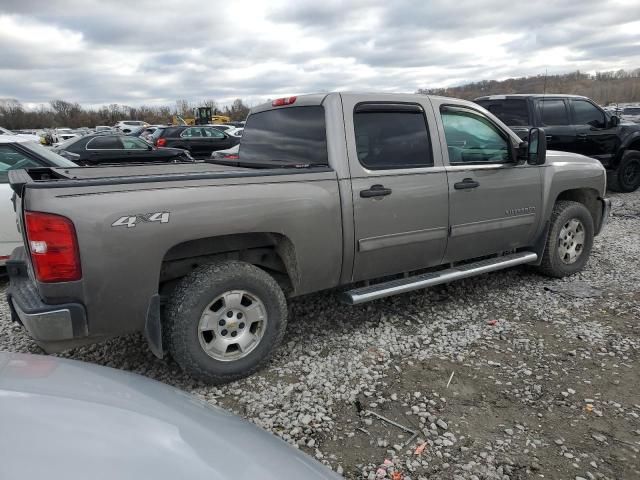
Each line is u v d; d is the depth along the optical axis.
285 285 3.71
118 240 2.79
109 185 2.79
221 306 3.24
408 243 3.96
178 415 1.61
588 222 5.34
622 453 2.63
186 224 2.98
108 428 1.41
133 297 2.89
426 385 3.29
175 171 3.78
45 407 1.45
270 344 3.42
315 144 3.77
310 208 3.42
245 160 4.61
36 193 2.63
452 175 4.14
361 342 3.92
